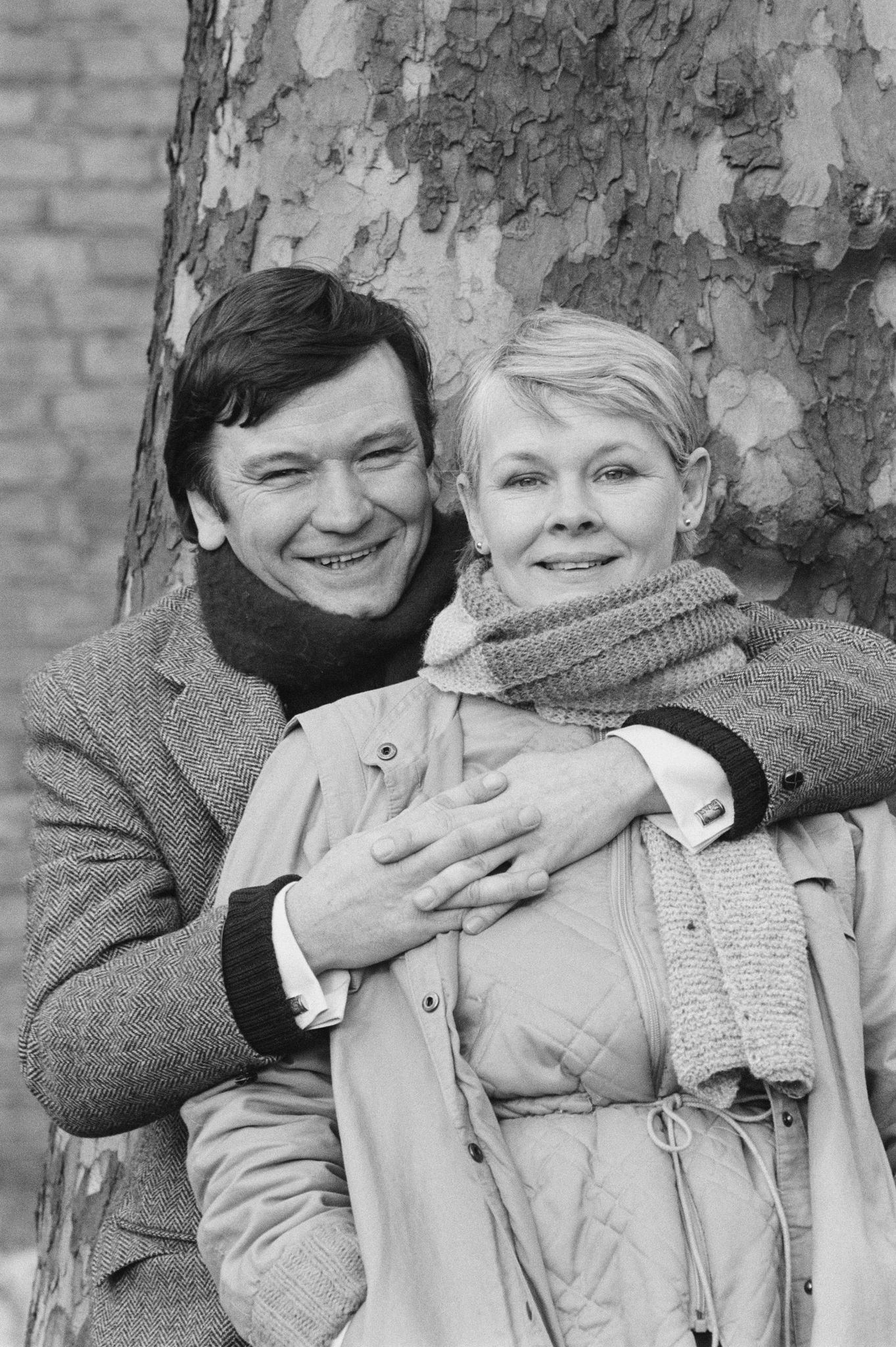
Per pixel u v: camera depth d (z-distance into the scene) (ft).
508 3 10.69
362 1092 7.87
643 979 7.74
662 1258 7.30
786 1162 7.71
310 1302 7.41
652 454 8.58
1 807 24.39
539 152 10.73
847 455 10.65
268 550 9.56
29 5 24.54
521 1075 7.75
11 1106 24.11
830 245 10.48
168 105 24.75
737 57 10.47
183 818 9.24
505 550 8.64
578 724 8.66
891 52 10.56
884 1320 7.30
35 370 24.64
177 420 9.62
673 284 10.65
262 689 9.47
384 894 7.93
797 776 8.21
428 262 10.90
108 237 24.73
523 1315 7.20
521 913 8.04
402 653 9.78
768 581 10.75
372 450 9.54
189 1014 8.02
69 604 24.66
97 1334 9.07
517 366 8.52
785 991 7.69
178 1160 9.08
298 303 9.36
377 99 10.89
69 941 8.80
